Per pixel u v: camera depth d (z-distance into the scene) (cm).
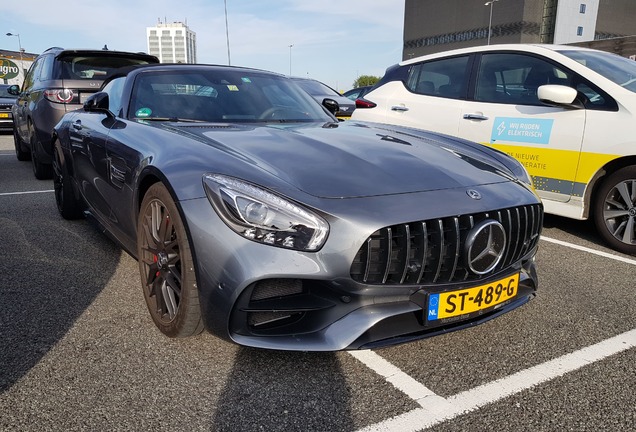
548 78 418
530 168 416
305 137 254
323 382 199
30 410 178
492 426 174
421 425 174
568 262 354
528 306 276
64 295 278
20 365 206
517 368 212
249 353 218
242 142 237
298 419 176
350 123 322
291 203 185
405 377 204
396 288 193
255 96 328
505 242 211
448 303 201
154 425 172
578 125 385
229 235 186
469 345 231
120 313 256
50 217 452
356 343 190
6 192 571
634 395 194
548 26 6519
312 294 195
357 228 184
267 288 190
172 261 220
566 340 238
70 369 204
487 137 445
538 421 177
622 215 374
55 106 600
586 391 196
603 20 6756
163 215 224
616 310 272
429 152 251
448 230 199
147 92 313
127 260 336
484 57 469
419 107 504
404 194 201
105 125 311
